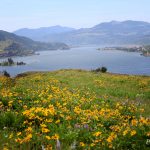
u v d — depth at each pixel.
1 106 13.45
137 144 9.62
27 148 8.99
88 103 17.64
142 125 11.26
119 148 9.39
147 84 34.94
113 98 23.45
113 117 13.37
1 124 11.38
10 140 9.55
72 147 9.05
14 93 17.34
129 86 33.72
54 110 13.10
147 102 23.81
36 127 11.12
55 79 35.94
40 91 20.53
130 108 17.28
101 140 9.82
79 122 12.33
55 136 9.62
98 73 48.00
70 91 23.80
